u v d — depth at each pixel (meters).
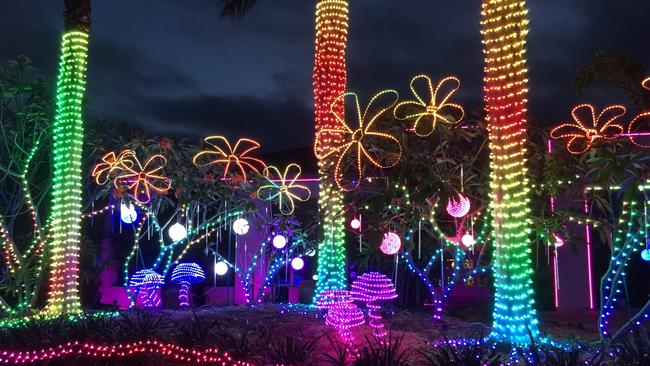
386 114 9.30
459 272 10.83
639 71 8.03
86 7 11.30
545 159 9.53
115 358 7.18
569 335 9.02
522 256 7.82
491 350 7.18
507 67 7.96
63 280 10.69
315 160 16.50
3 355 6.96
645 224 7.82
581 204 10.39
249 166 12.84
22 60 12.02
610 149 7.99
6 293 12.50
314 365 6.98
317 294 11.24
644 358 5.91
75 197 10.97
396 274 11.90
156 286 12.81
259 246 14.53
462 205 9.11
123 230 15.72
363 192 9.41
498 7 8.05
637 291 13.09
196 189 12.97
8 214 12.52
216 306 12.40
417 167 8.12
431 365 6.22
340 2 11.41
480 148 9.63
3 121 12.26
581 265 13.09
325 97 11.12
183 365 7.10
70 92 11.03
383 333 8.41
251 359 7.08
